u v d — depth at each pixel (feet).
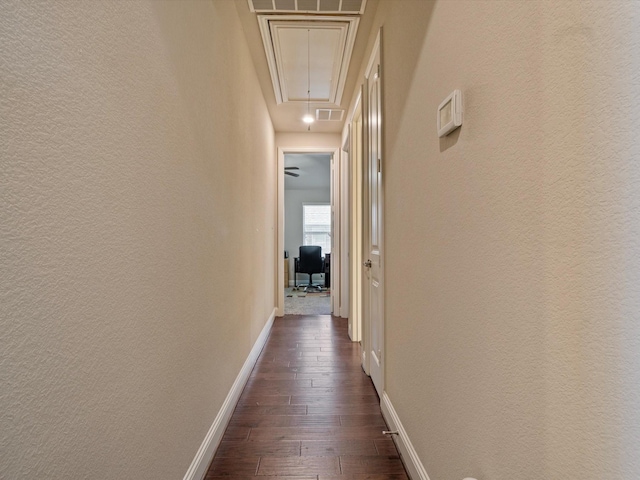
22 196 1.78
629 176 1.54
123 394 2.70
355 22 7.54
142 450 3.01
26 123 1.80
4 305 1.67
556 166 1.97
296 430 5.97
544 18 2.06
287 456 5.25
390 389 6.07
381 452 5.36
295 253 27.43
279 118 13.35
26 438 1.79
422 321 4.27
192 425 4.33
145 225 3.08
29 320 1.82
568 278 1.88
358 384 7.88
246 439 5.69
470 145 2.98
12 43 1.72
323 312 16.43
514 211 2.35
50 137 1.96
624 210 1.56
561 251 1.93
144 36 3.05
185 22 4.08
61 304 2.04
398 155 5.38
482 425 2.79
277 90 10.87
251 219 8.89
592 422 1.74
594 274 1.72
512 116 2.37
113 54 2.57
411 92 4.67
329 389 7.62
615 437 1.61
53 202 1.98
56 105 2.00
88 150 2.28
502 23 2.48
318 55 9.05
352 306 11.37
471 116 2.95
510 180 2.40
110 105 2.53
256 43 8.36
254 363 9.12
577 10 1.82
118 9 2.63
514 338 2.36
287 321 14.25
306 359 9.59
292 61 9.34
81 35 2.21
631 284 1.53
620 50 1.58
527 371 2.23
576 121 1.83
